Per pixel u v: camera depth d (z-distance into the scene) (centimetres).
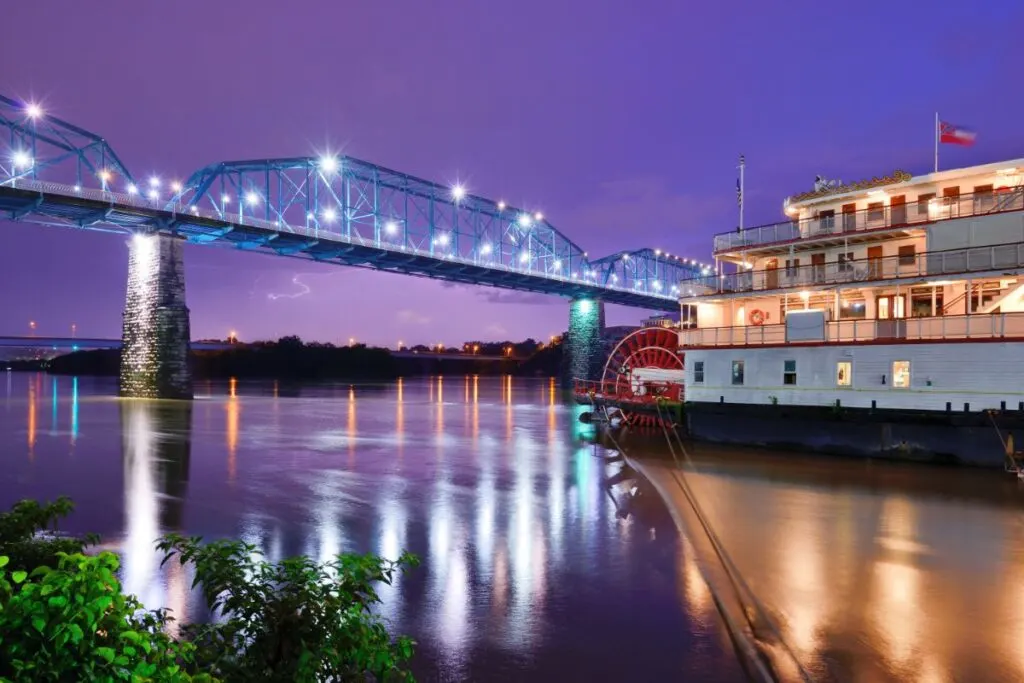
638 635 1305
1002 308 3147
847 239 3609
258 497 2655
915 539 1977
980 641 1277
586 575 1661
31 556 837
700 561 1769
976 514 2278
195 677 496
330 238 11250
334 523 2214
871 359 3378
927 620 1378
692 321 4381
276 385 17050
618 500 2562
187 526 2180
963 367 3111
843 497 2555
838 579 1623
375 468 3403
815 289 3616
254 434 5116
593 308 16300
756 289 3878
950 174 3359
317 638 654
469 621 1373
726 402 3931
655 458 3566
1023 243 3072
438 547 1916
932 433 3206
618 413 5594
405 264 12875
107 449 4175
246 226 9969
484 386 17525
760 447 3775
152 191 9525
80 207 8338
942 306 3391
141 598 1464
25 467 3434
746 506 2423
